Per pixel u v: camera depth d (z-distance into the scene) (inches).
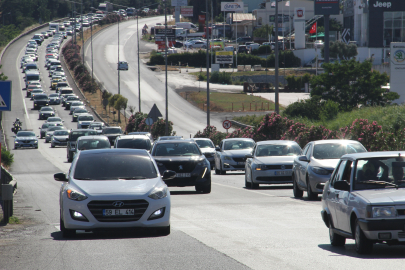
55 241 1432.1
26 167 5182.1
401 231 1136.8
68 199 1441.9
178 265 1093.1
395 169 1255.5
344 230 1258.0
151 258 1168.8
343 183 1259.8
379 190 1214.3
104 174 1547.7
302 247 1302.9
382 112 5738.2
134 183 1489.9
